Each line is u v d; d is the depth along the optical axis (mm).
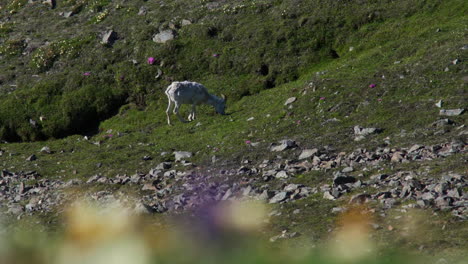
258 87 92500
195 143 68938
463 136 49656
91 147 78125
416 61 75125
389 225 27469
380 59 83500
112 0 134000
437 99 63406
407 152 47375
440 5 97062
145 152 67938
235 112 82125
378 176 39500
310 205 35000
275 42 101375
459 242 22953
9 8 143500
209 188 44438
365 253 8227
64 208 43750
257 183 44719
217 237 7750
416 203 30891
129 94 98562
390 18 99625
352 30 100188
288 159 53688
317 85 76875
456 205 29531
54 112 94625
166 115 87688
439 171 38156
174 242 6449
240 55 100875
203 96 80688
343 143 56656
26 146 82750
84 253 5742
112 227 6230
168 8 121875
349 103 69562
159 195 44500
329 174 43906
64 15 132750
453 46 74875
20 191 53875
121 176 56500
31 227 36875
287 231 29141
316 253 7430
